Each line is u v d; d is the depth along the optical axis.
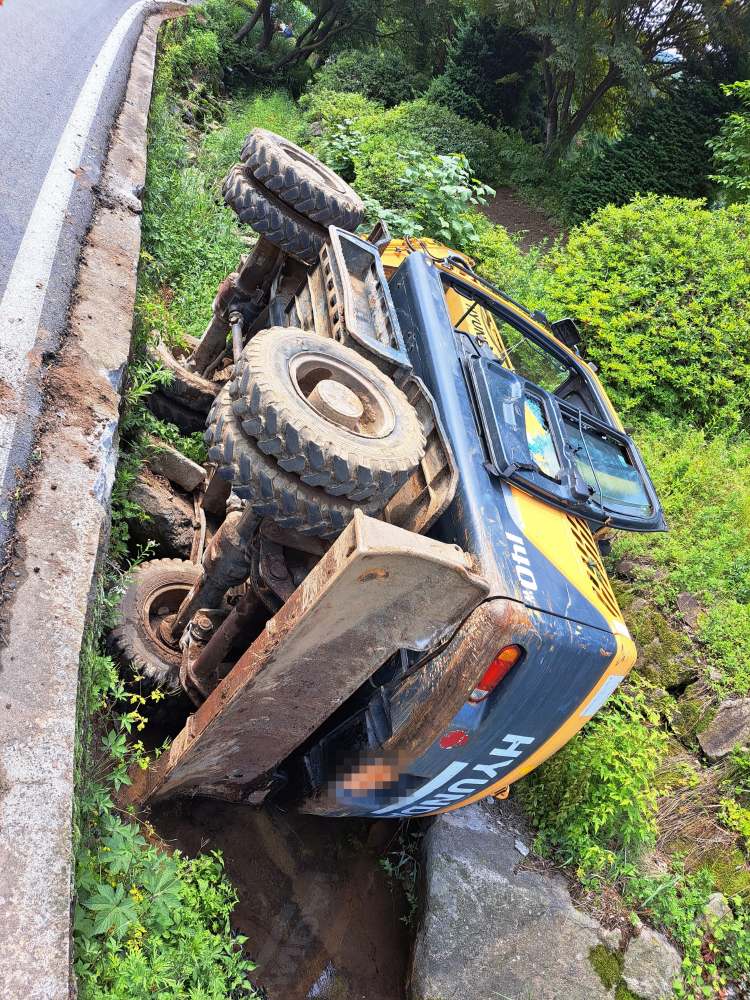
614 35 17.22
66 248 4.40
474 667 2.66
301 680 2.67
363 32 25.83
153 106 8.55
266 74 23.77
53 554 2.71
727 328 7.88
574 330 5.28
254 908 3.40
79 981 2.10
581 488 3.40
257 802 3.44
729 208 10.45
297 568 3.05
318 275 3.88
